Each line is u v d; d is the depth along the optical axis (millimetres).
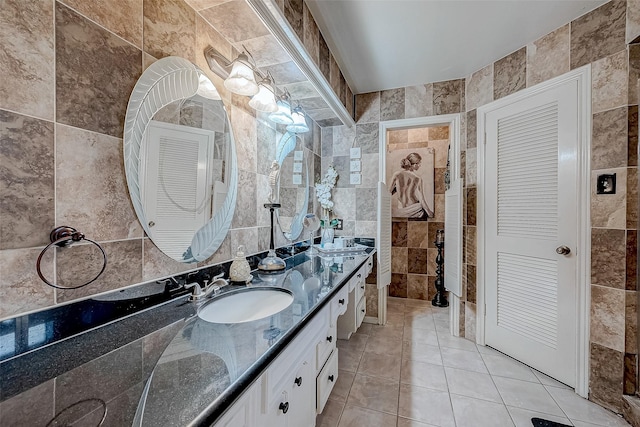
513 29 1776
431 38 1861
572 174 1706
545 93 1841
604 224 1567
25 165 647
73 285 741
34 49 661
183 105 1104
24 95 645
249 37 1318
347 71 2316
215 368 606
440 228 3447
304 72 1591
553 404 1568
